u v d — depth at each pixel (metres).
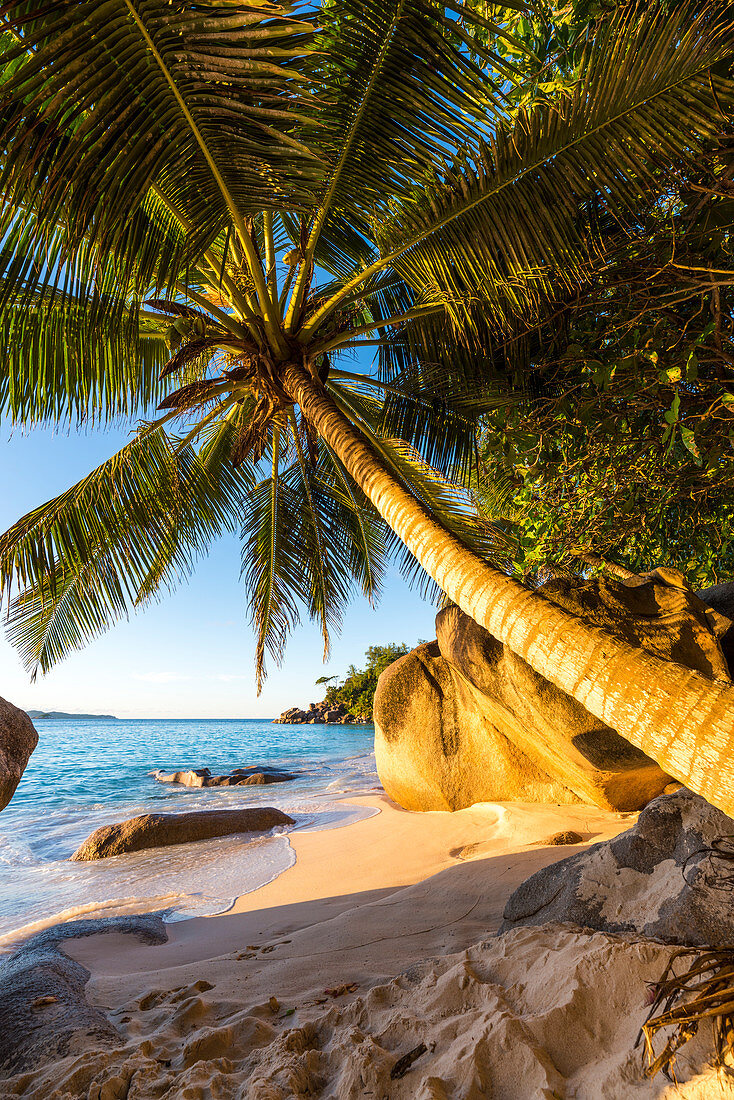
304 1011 2.64
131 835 8.91
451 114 3.55
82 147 2.91
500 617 2.39
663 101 3.54
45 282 3.83
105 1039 2.56
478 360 6.16
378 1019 2.36
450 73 3.34
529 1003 2.14
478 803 8.06
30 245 3.55
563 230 4.25
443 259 4.68
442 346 6.26
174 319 5.52
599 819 6.25
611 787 6.00
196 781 18.47
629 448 5.36
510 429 5.50
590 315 5.35
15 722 4.71
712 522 5.90
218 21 2.52
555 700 5.23
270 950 3.72
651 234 4.40
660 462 5.23
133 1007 3.03
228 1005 2.83
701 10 3.36
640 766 5.08
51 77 2.57
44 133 2.75
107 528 6.39
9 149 2.79
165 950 4.32
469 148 3.71
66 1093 2.14
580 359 4.95
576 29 4.32
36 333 4.46
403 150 3.82
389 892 5.16
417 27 3.20
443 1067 1.91
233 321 5.44
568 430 5.48
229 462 8.97
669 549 6.40
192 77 2.80
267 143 3.31
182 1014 2.72
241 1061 2.26
